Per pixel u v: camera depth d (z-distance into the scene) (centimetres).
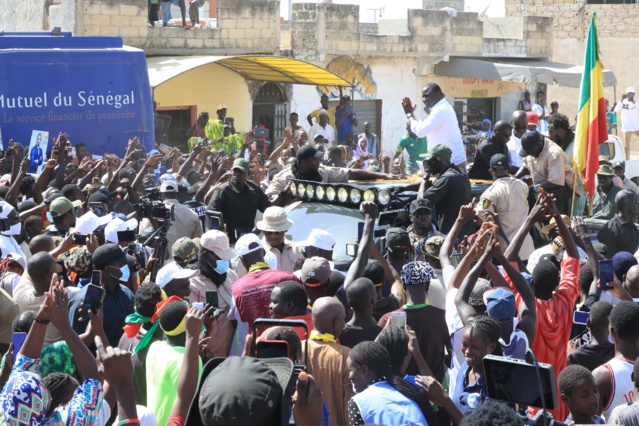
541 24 3089
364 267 696
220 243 754
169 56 2345
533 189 1077
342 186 992
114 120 1742
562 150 1148
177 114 2436
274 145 2605
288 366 367
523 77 2792
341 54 2659
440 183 965
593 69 1173
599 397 585
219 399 323
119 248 722
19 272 832
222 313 717
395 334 528
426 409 492
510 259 713
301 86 2627
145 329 630
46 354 569
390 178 1084
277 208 877
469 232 974
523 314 619
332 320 575
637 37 3512
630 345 596
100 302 548
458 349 622
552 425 435
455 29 2872
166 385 551
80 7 2228
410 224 935
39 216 1022
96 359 525
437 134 1195
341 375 559
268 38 2514
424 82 2892
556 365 660
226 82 2491
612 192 1312
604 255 912
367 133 2539
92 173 1329
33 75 1661
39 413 453
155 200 1028
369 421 480
